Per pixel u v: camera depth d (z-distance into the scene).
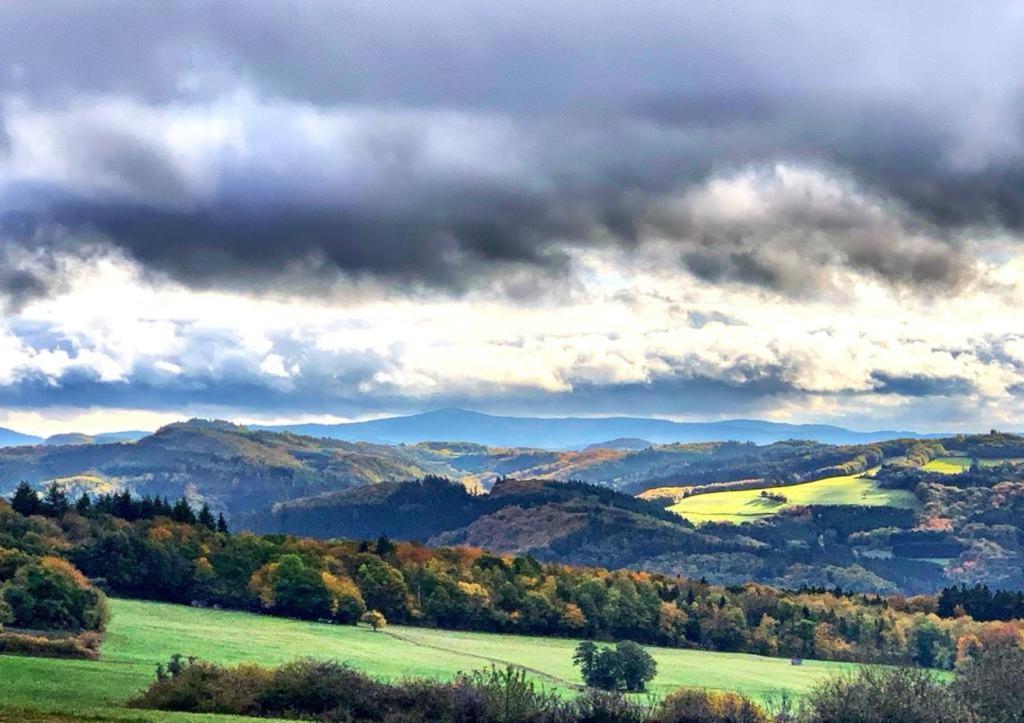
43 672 108.56
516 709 91.75
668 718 94.62
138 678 108.56
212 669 94.38
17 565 150.75
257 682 92.56
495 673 95.81
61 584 143.50
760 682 154.50
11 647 125.56
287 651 151.50
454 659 161.00
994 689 99.31
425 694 91.88
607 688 134.12
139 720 80.75
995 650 119.50
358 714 90.31
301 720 88.50
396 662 151.88
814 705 97.44
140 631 152.75
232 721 82.81
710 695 99.00
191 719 82.62
